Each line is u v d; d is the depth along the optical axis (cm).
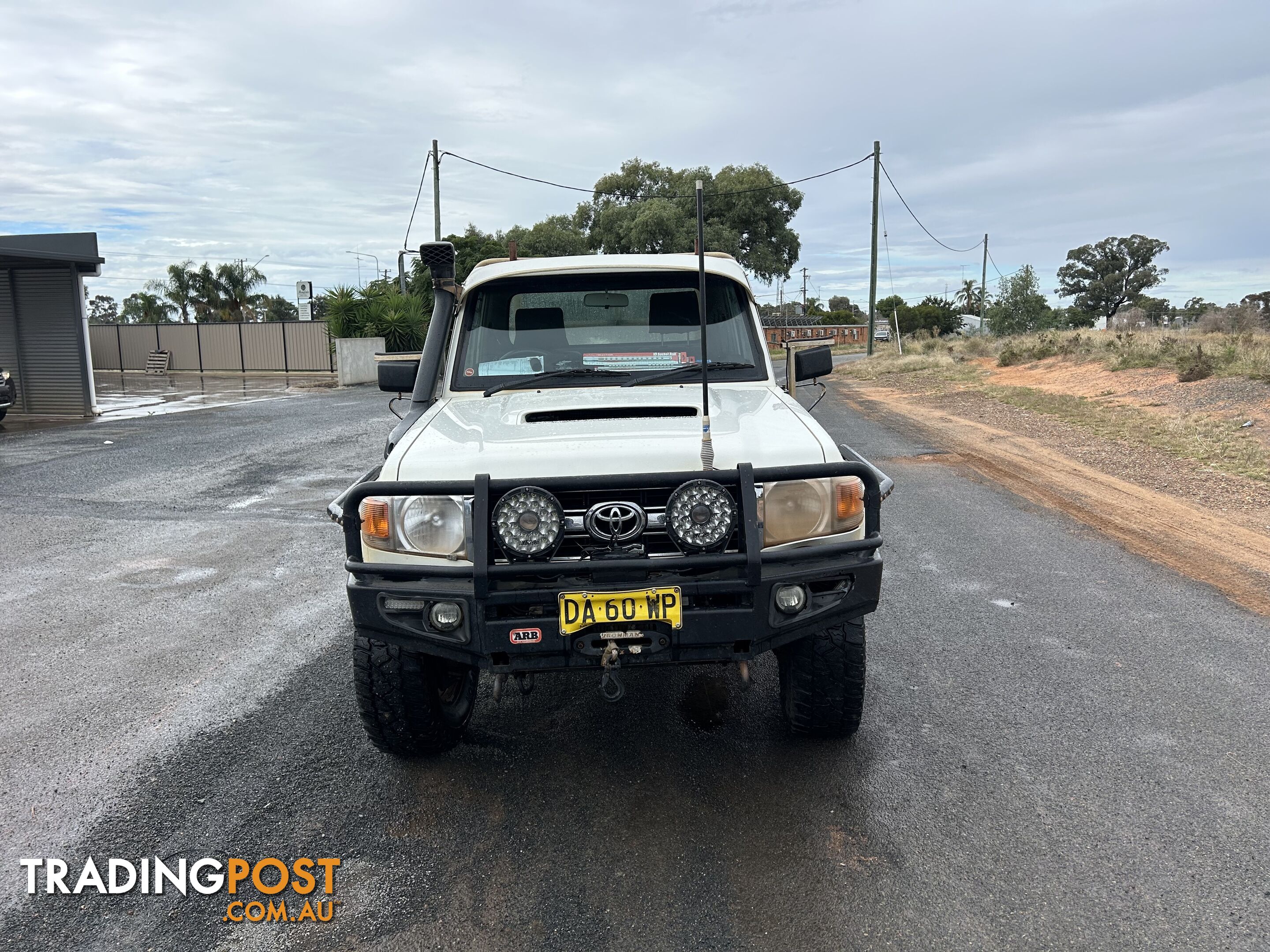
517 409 360
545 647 288
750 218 5172
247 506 860
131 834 308
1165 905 260
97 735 383
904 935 250
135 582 614
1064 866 279
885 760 349
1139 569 602
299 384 2831
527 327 418
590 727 384
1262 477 880
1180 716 383
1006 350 2534
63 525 783
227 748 370
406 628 295
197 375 3512
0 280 1811
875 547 300
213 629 519
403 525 294
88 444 1329
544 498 277
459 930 257
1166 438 1125
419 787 336
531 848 295
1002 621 505
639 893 271
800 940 249
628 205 5191
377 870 286
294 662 466
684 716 393
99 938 256
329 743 374
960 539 686
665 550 294
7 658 475
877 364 3191
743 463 290
